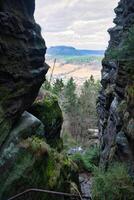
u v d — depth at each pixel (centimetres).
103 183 1238
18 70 967
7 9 907
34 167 928
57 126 1556
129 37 1520
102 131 2605
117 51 1764
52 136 1510
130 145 1430
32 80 1092
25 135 988
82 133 6119
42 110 1455
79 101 6656
